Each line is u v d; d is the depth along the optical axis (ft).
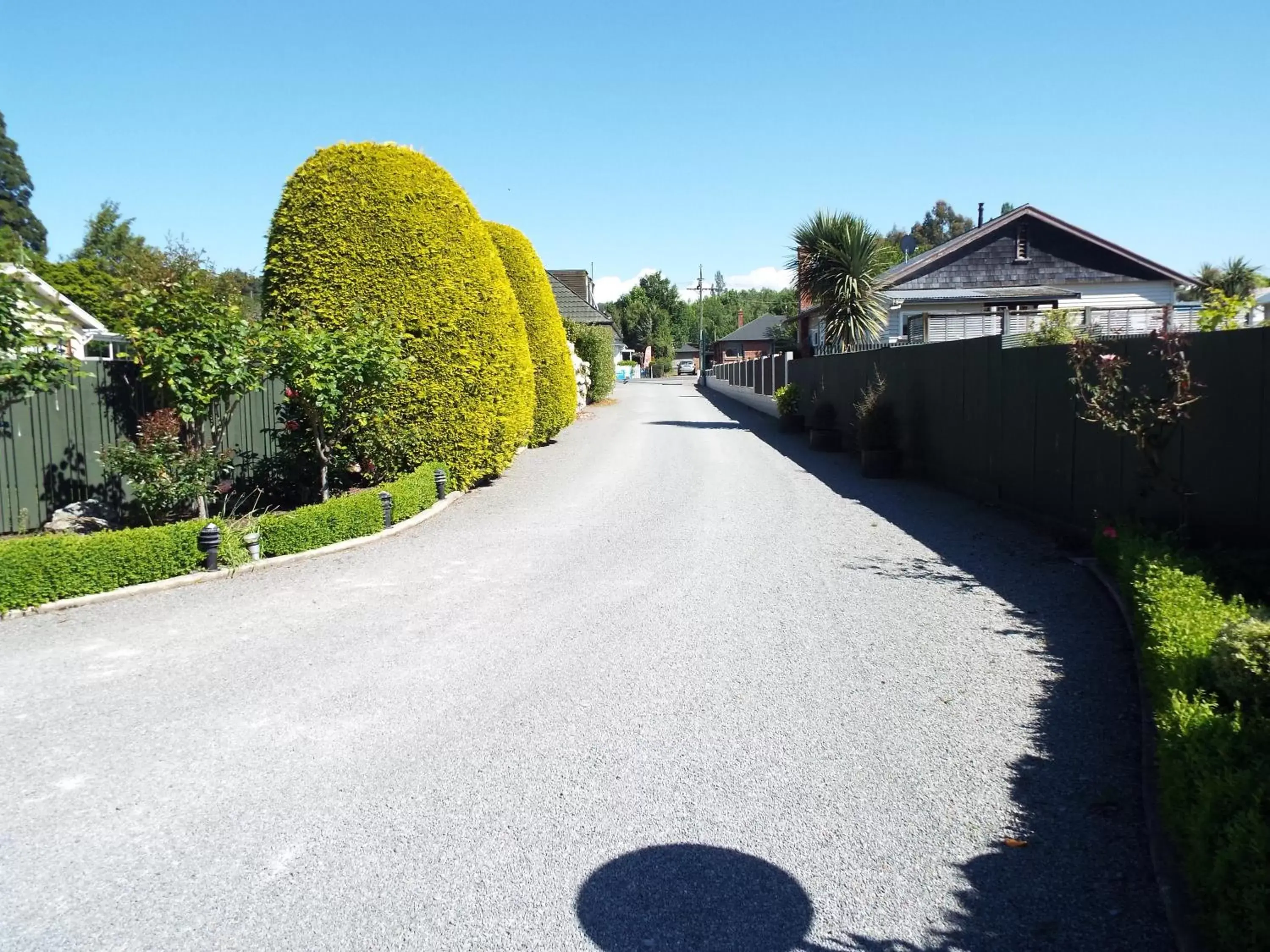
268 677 17.92
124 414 35.04
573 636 20.06
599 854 11.43
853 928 9.87
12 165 144.25
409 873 11.12
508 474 47.52
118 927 10.20
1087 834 11.53
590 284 175.94
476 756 14.24
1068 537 26.68
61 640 20.54
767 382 95.30
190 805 12.91
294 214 36.73
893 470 44.01
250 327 31.09
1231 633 12.62
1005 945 9.52
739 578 24.77
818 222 68.90
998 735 14.38
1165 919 9.82
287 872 11.20
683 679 17.24
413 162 38.50
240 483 38.14
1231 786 9.52
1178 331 21.54
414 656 18.97
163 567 25.18
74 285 80.53
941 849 11.32
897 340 72.64
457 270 39.24
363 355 32.60
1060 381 28.78
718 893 10.55
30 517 31.53
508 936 9.87
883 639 19.13
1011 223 82.07
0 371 25.89
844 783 13.03
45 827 12.41
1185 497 21.40
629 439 66.80
